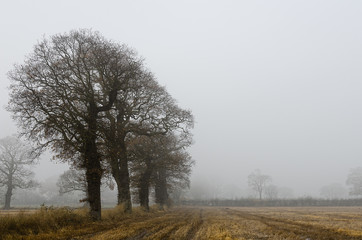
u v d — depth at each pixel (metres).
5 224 13.89
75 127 19.97
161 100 30.83
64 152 21.08
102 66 21.61
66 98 20.08
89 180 21.06
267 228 18.36
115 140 23.69
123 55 22.69
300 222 22.28
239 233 15.86
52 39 20.73
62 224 16.92
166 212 40.09
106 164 27.20
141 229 17.20
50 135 20.61
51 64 20.52
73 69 21.55
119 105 26.81
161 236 14.27
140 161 36.91
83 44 21.33
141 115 29.48
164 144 35.97
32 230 14.27
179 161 39.44
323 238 13.98
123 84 22.73
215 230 17.20
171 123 31.50
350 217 28.66
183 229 17.53
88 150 21.14
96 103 23.33
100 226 17.58
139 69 23.47
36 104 19.11
